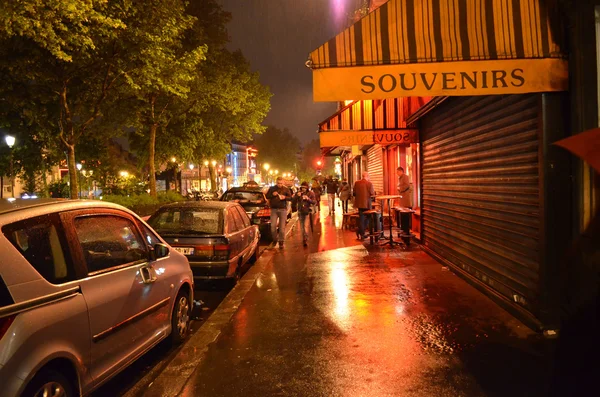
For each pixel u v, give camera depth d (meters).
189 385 4.15
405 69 4.60
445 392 3.82
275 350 4.90
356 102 11.03
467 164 7.34
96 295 3.69
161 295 4.86
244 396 3.91
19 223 3.27
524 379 3.99
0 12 10.45
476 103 6.85
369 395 3.84
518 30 4.61
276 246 12.78
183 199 29.45
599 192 2.33
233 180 110.69
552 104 4.73
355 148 26.00
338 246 12.12
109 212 4.38
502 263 6.09
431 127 9.74
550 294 4.88
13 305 2.90
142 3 15.75
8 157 25.27
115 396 4.27
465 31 4.62
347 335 5.26
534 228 5.13
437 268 8.59
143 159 32.50
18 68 15.20
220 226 8.05
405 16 4.64
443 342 4.90
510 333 5.05
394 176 17.06
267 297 7.12
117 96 18.97
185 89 19.42
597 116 4.44
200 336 5.42
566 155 4.74
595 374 2.10
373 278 7.99
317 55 4.62
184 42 24.42
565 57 4.61
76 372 3.38
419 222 12.18
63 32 13.05
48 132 19.94
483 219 6.73
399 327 5.43
